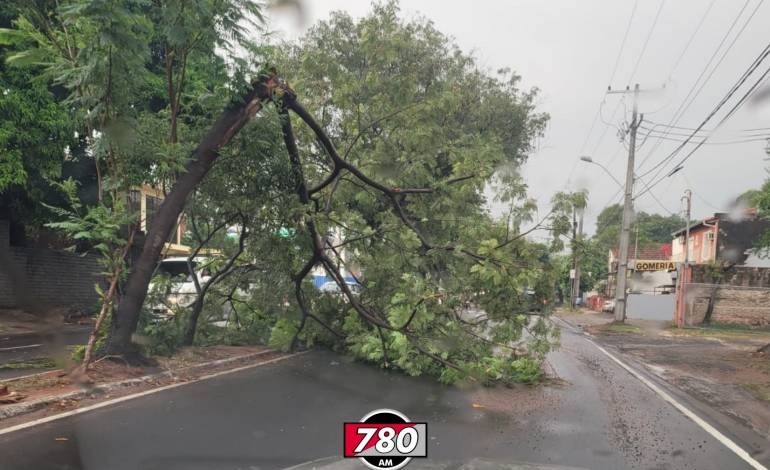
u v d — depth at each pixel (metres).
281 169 10.70
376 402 8.20
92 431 6.28
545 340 10.58
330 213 11.91
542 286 10.62
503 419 7.49
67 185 9.33
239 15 9.09
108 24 7.84
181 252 23.94
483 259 10.21
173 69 10.38
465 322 10.44
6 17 13.27
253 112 9.92
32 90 15.25
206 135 9.92
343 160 11.08
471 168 11.71
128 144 8.83
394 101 12.42
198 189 10.62
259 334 13.80
